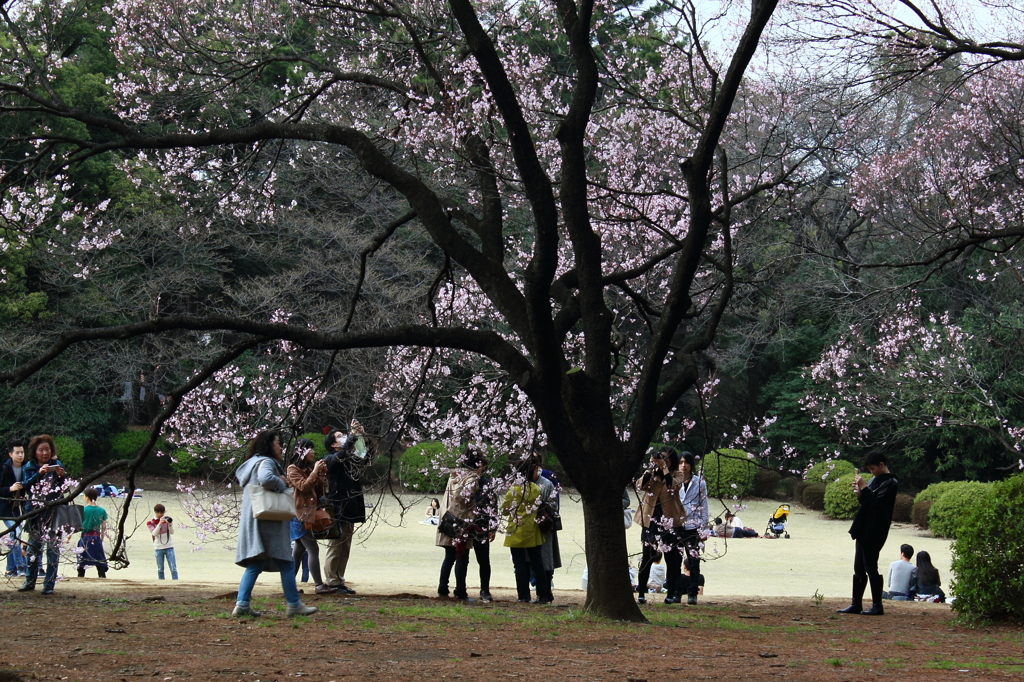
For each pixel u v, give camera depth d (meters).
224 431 14.32
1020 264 18.36
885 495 10.02
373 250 10.12
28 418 27.08
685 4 9.48
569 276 9.80
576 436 8.45
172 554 13.20
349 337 8.47
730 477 30.30
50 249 20.94
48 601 9.19
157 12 12.05
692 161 8.43
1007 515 9.09
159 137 9.38
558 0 8.98
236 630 7.18
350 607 8.93
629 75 14.13
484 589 10.55
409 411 10.54
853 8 11.14
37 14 14.84
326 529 10.00
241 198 15.49
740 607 10.59
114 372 27.28
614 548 8.58
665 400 8.75
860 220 20.38
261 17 12.44
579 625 7.95
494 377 13.90
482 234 9.59
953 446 29.45
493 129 10.26
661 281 15.63
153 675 5.29
